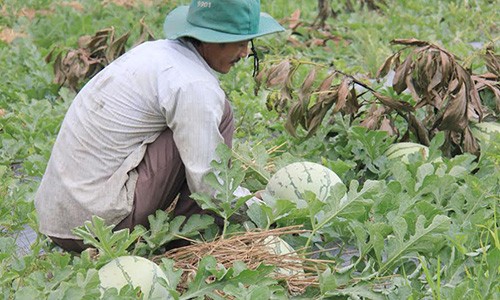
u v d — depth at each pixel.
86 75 20.39
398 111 15.97
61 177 12.03
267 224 12.37
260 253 11.77
